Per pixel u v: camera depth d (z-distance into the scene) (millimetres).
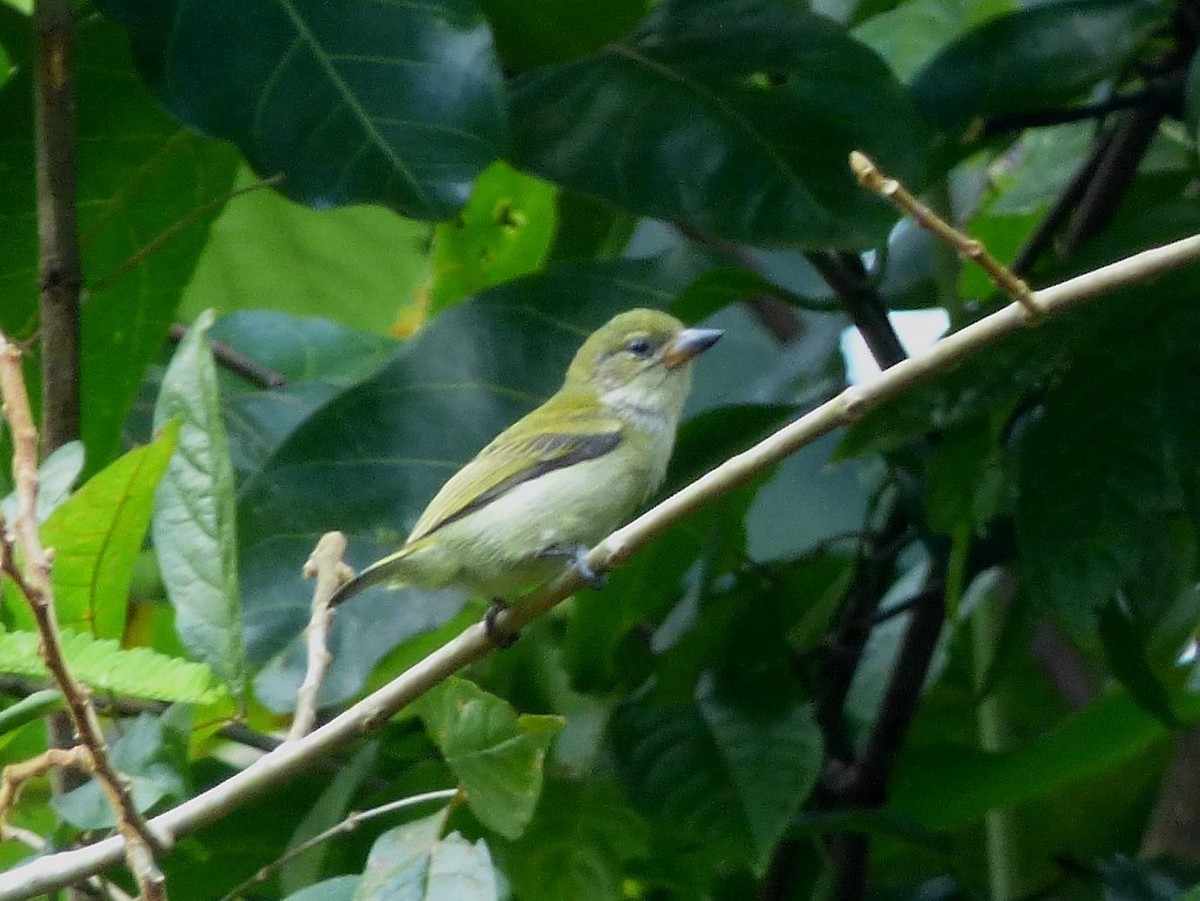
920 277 10992
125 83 9633
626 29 9242
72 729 7906
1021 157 13758
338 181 8055
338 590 7535
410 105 8125
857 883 9461
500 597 8773
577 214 11336
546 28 9234
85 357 9820
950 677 11586
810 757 8445
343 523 8672
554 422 8969
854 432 8562
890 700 9648
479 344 9320
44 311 8367
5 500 7188
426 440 8953
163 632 10094
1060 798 10664
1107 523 8172
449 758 6633
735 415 9516
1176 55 10242
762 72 9219
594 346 9398
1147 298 8359
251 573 8531
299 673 8352
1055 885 9688
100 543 6977
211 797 6383
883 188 5844
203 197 9898
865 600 9914
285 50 8188
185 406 6977
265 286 12688
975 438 8727
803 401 10188
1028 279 9242
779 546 10664
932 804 9781
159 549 6867
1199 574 9016
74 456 7273
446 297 11812
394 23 8219
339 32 8195
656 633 9938
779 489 10805
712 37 9391
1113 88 10664
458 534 8398
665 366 9430
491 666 9570
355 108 8109
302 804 9406
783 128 8977
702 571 9602
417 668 6562
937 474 8758
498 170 11406
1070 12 9984
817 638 10266
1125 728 9500
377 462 8859
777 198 8805
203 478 6926
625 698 9250
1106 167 10211
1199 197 9117
